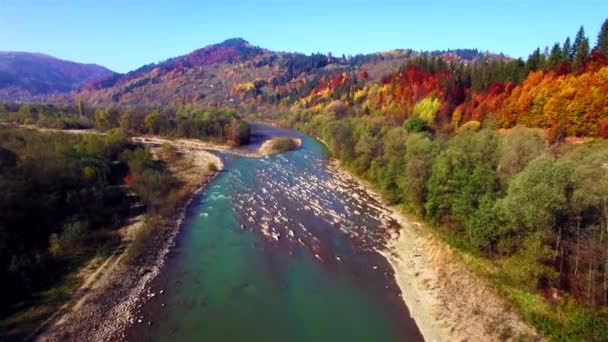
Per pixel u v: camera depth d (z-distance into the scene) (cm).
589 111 5450
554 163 2906
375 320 2866
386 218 4931
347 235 4409
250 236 4381
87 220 4078
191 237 4325
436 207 4209
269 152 9462
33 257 3269
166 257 3806
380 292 3247
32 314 2711
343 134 8025
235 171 7450
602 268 2631
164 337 2609
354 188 6300
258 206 5384
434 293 3148
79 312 2788
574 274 2758
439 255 3688
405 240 4228
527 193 2856
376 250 4031
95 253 3688
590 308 2562
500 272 3175
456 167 4062
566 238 2836
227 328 2739
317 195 5897
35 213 3706
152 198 5244
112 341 2533
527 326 2577
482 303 2895
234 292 3219
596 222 2770
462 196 3806
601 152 3600
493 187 3653
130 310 2889
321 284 3381
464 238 3797
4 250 3078
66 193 4316
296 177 7019
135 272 3441
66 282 3155
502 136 5009
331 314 2942
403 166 5206
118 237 4066
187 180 6594
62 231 3747
